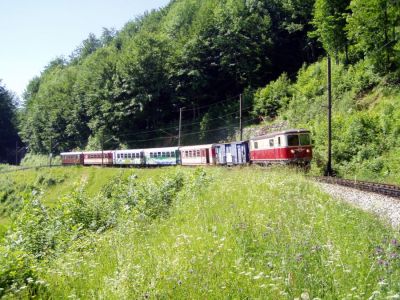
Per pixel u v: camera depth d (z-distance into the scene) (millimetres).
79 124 96062
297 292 5250
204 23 77875
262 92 59656
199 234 8539
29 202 11781
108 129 80438
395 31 37281
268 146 30969
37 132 112625
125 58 79125
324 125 33281
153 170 48781
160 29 106000
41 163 104750
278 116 53844
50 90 123938
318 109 42906
